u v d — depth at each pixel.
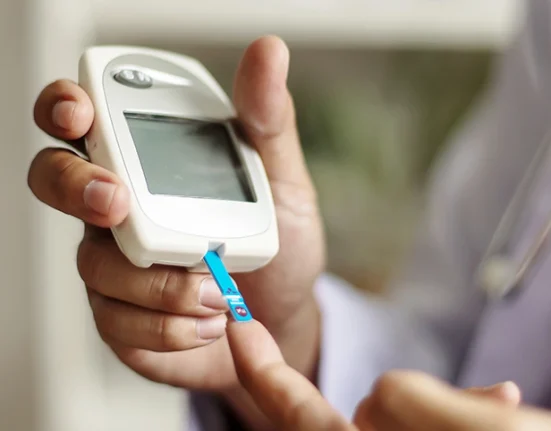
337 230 0.93
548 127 0.67
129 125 0.48
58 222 0.91
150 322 0.47
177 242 0.46
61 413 0.97
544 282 0.62
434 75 0.95
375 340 0.65
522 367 0.63
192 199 0.47
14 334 0.93
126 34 0.83
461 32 0.83
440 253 0.73
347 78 0.95
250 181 0.49
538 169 0.65
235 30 0.81
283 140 0.51
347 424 0.41
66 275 0.93
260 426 0.59
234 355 0.44
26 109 0.86
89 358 0.98
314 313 0.59
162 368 0.52
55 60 0.84
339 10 0.81
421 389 0.39
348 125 0.93
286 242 0.54
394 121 0.95
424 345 0.69
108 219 0.45
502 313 0.64
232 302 0.45
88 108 0.47
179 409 1.01
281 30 0.82
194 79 0.51
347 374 0.62
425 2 0.82
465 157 0.75
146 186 0.46
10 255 0.90
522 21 0.71
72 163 0.46
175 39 0.85
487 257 0.66
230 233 0.47
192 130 0.49
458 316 0.70
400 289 0.76
